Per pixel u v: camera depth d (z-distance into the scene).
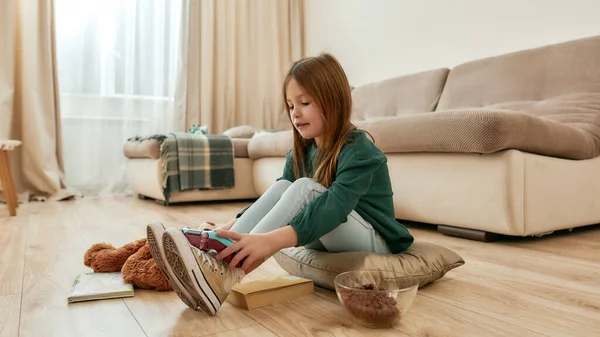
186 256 0.75
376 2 3.40
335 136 0.95
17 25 3.13
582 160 1.73
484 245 1.49
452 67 2.84
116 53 3.50
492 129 1.41
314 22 4.12
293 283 0.93
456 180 1.61
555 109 1.94
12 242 1.59
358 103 3.12
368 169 0.89
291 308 0.86
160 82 3.67
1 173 2.30
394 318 0.74
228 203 3.03
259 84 4.10
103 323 0.78
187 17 3.75
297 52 4.22
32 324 0.78
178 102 3.73
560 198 1.61
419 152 1.76
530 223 1.49
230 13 3.95
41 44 3.17
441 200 1.67
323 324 0.77
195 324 0.78
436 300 0.91
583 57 1.97
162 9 3.67
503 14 2.54
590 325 0.77
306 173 1.07
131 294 0.94
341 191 0.85
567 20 2.24
